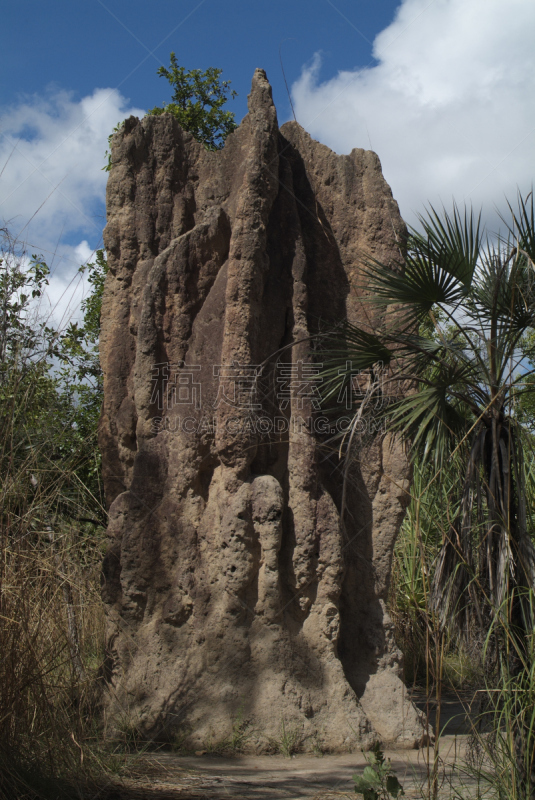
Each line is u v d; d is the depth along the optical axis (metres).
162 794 4.10
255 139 6.18
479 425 4.68
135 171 6.61
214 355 6.12
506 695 3.90
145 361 6.18
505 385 4.41
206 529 5.92
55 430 4.86
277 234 6.39
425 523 7.92
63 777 4.04
